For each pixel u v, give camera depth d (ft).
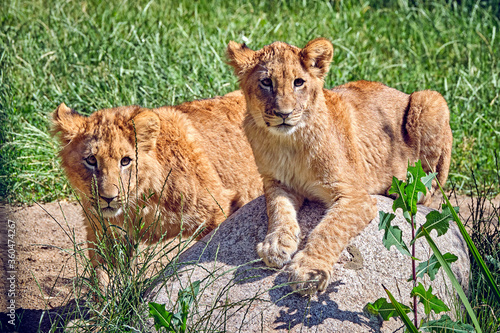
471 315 20.12
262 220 26.63
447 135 33.91
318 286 22.82
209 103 35.12
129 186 26.78
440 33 62.95
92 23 58.34
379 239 25.18
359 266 24.07
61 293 29.32
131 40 54.65
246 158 34.63
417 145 33.32
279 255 23.99
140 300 23.76
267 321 22.22
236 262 24.89
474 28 62.39
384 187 32.40
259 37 57.47
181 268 25.31
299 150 27.66
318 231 24.88
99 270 28.17
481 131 46.19
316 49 27.76
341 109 30.30
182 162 30.71
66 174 29.40
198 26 59.00
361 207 26.13
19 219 37.22
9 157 41.37
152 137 29.25
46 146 43.47
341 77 50.29
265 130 28.09
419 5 68.44
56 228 36.81
